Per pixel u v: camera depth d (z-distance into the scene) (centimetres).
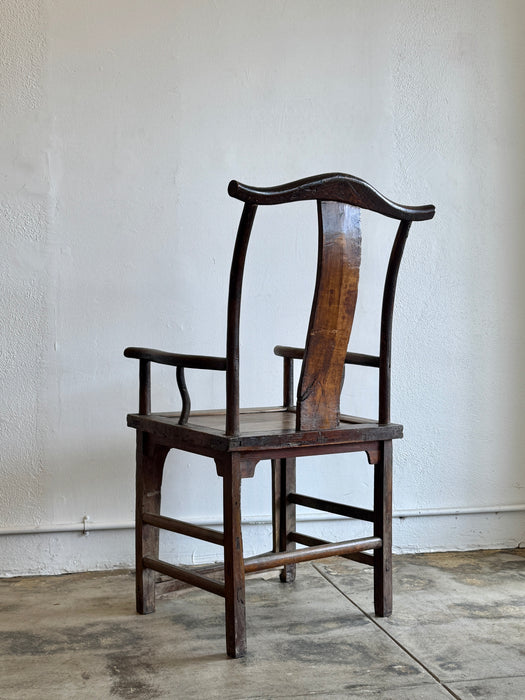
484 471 316
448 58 310
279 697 184
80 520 286
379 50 305
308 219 301
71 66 281
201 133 291
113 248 285
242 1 294
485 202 315
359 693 186
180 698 183
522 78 316
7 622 233
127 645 215
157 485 242
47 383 282
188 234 291
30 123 278
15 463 281
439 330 312
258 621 233
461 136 312
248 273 296
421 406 312
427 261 311
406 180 308
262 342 298
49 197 280
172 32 288
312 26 299
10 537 280
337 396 221
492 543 316
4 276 278
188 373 292
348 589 262
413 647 213
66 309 283
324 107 301
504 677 194
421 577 277
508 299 316
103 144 284
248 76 295
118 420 287
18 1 277
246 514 299
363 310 306
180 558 293
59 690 188
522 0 315
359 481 307
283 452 213
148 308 289
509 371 317
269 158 297
